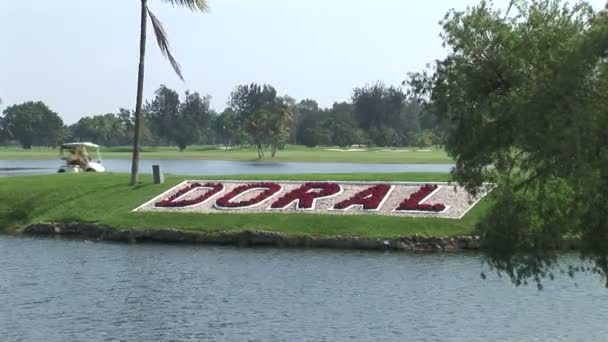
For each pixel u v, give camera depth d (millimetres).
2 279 31656
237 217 42688
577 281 30047
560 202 19500
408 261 34781
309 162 129750
